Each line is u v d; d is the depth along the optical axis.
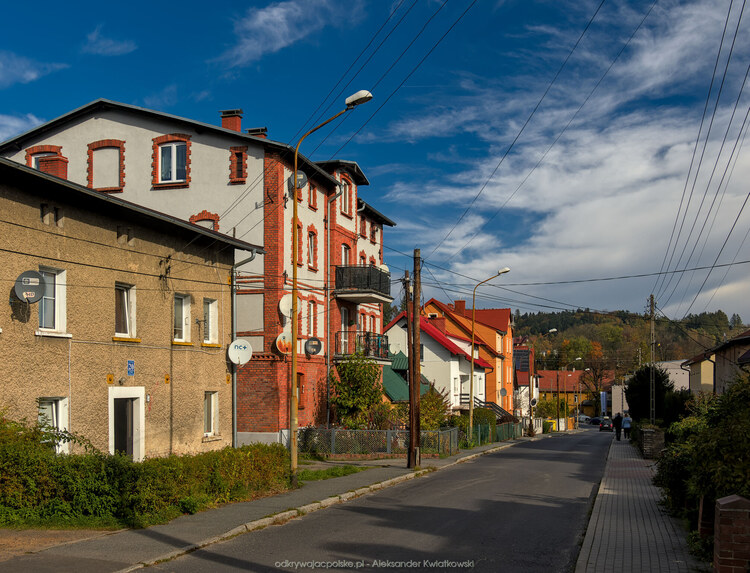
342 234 32.47
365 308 35.94
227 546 10.20
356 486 17.81
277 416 25.86
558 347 131.75
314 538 10.99
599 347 118.25
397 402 34.62
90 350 14.90
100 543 9.82
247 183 26.44
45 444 12.05
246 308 26.33
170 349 17.72
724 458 8.59
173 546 9.78
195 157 27.03
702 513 9.84
